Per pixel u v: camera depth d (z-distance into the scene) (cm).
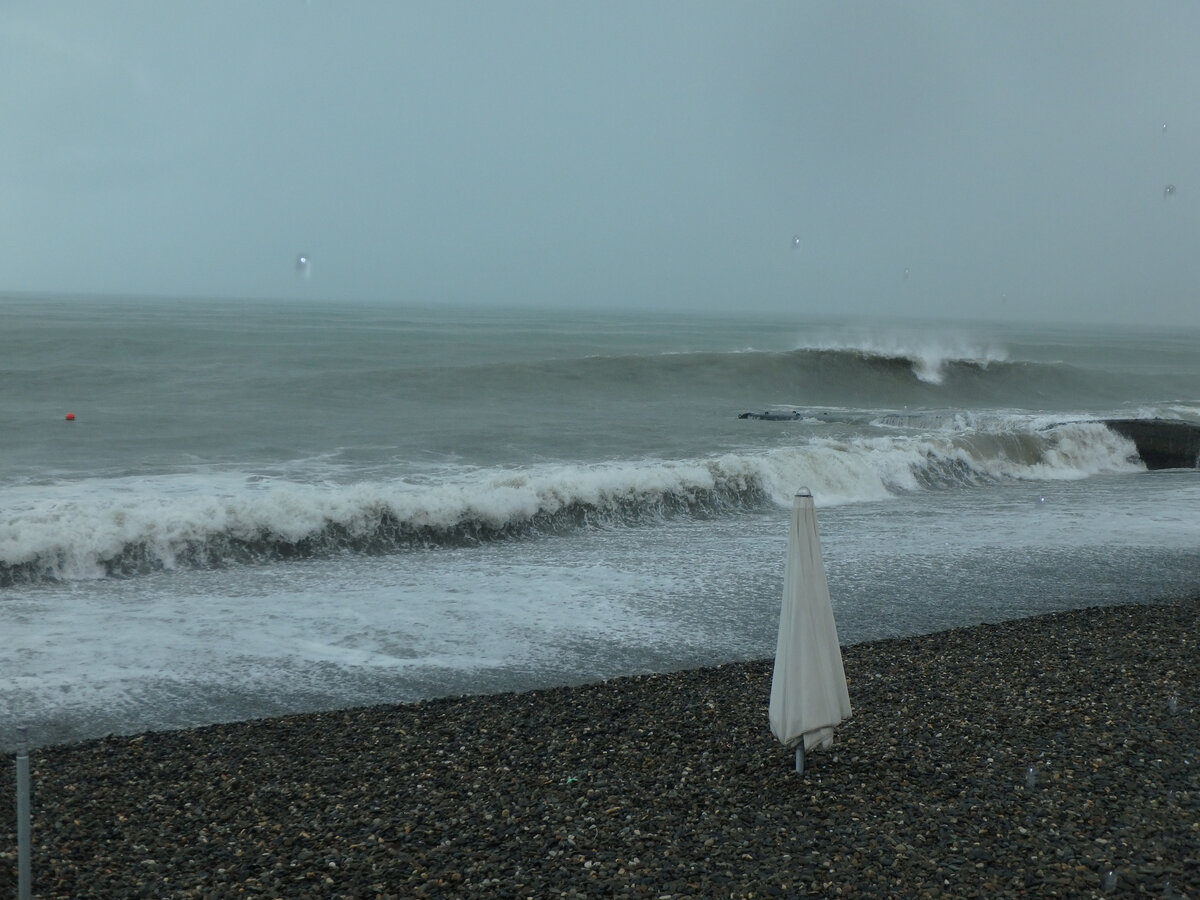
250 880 424
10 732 639
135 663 776
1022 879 422
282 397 2600
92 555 1042
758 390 3142
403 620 903
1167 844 455
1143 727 612
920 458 1797
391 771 556
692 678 741
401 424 2211
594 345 5541
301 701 707
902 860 440
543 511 1327
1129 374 3719
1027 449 1983
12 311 9294
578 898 409
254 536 1135
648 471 1448
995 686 700
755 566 1130
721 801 508
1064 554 1204
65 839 464
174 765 566
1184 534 1339
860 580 1066
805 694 523
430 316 12569
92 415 2217
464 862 442
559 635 869
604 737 611
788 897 409
